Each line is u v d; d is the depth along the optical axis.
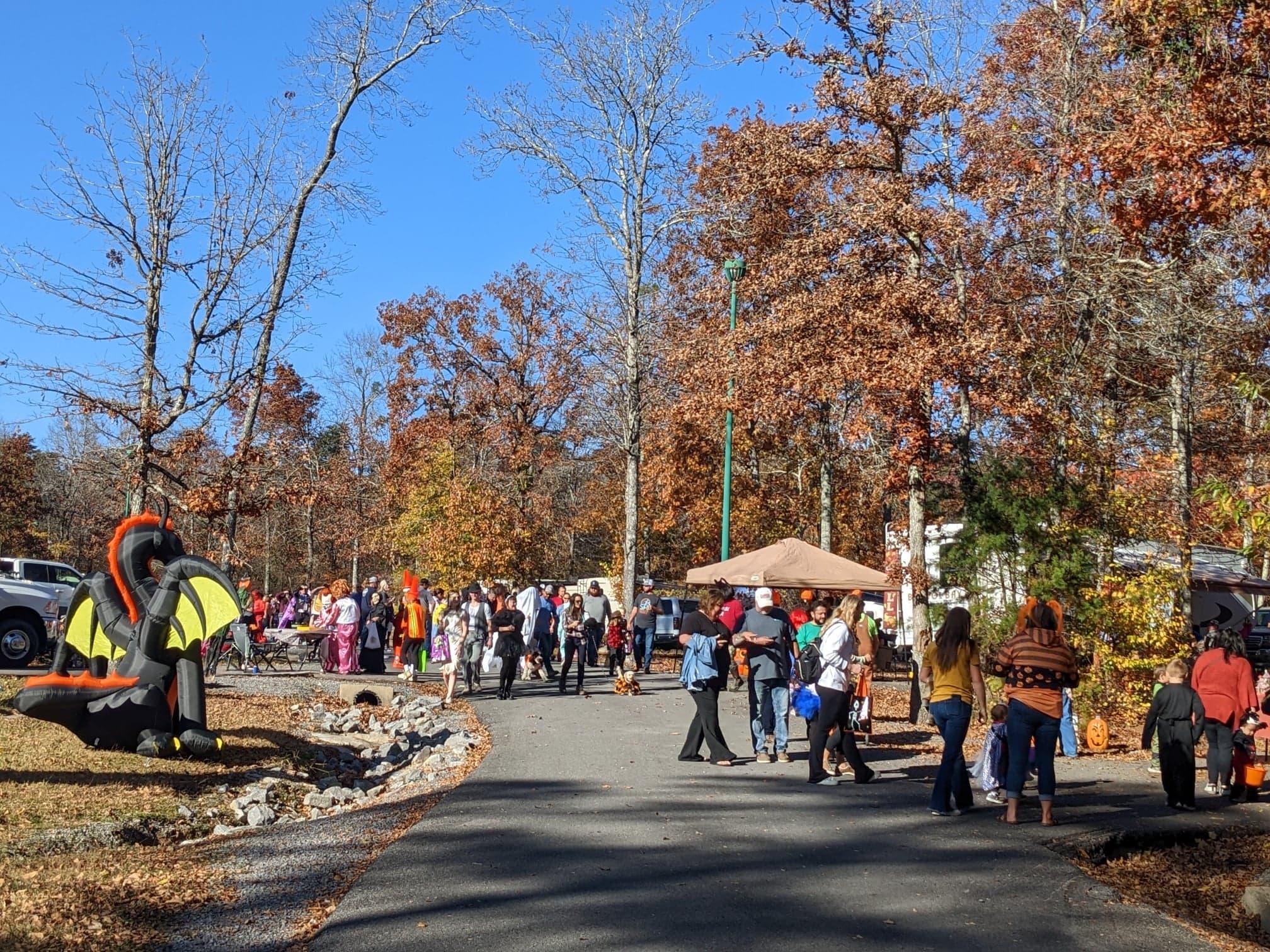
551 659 26.22
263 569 67.12
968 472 20.17
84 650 13.62
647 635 28.97
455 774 12.66
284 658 29.20
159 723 12.95
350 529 64.88
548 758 13.46
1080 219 21.16
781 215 26.89
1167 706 11.37
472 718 18.12
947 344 19.17
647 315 36.56
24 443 63.81
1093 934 6.83
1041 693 10.11
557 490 64.19
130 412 17.58
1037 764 10.13
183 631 13.09
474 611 22.22
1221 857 9.88
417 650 24.56
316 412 59.50
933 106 20.38
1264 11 12.01
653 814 10.07
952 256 21.22
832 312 20.53
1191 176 13.04
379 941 6.37
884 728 17.86
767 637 13.60
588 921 6.76
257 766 13.02
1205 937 6.95
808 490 44.16
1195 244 18.05
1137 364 22.61
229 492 17.98
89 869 7.94
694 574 24.12
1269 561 31.23
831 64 21.05
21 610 22.28
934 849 8.97
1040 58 22.67
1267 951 6.93
